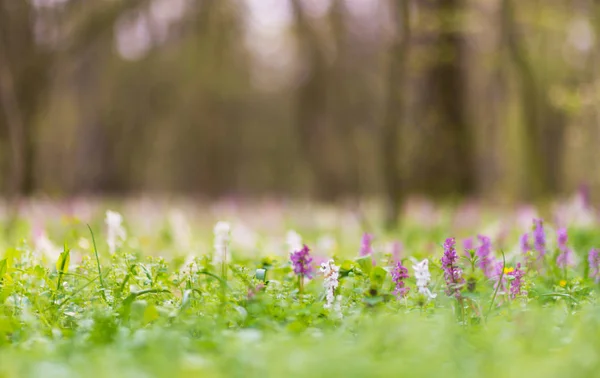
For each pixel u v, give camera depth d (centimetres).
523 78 2164
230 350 533
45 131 4503
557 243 952
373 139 4756
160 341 556
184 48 4688
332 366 473
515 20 2053
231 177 7050
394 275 737
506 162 3609
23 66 2136
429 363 494
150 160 6506
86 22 2406
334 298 734
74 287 785
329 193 5106
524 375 471
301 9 3791
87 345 581
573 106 1791
